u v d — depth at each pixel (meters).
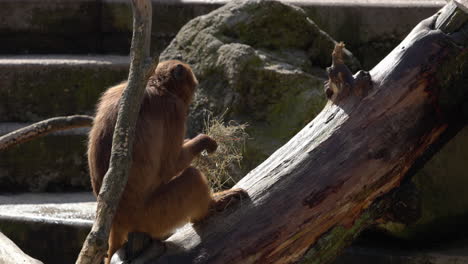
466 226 9.25
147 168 7.17
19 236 9.34
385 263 8.55
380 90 7.43
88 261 5.80
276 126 9.91
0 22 13.74
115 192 6.04
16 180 11.47
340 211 7.14
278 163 7.38
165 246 7.14
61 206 10.36
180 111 7.68
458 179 8.88
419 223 8.58
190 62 10.78
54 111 12.37
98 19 14.06
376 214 7.43
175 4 13.52
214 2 13.38
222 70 10.32
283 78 9.99
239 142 9.77
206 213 7.34
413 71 7.50
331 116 7.46
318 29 11.26
